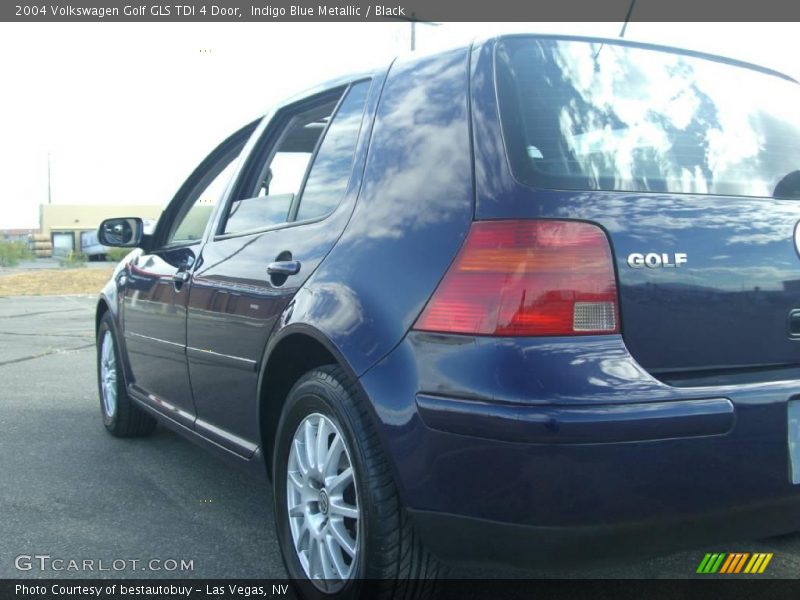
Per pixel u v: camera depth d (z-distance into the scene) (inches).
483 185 88.0
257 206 135.2
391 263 94.3
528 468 79.0
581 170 88.5
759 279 90.5
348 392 96.9
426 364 86.5
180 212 177.3
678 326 85.7
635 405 80.0
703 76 107.0
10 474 169.5
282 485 113.2
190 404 151.2
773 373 89.7
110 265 1473.9
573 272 82.4
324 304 101.3
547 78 95.3
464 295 84.9
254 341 119.4
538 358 80.1
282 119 141.9
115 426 196.4
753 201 94.5
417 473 87.0
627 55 103.0
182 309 149.0
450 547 87.1
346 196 109.4
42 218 1916.8
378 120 109.5
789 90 115.6
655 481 80.6
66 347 378.6
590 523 79.6
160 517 143.9
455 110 95.9
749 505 85.1
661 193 90.0
